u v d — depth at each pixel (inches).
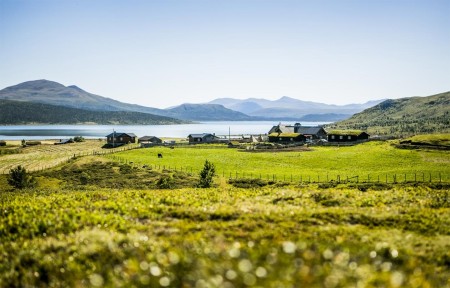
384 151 4345.5
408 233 878.4
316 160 4089.6
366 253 705.0
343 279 529.3
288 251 603.8
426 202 1189.1
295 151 5024.6
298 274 544.1
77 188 2832.2
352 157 4136.3
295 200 1202.6
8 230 921.5
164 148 5812.0
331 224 928.3
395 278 553.6
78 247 780.6
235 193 1395.2
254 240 801.6
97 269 695.7
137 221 973.2
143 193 1400.1
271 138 6939.0
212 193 1397.6
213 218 980.6
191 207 1087.6
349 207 1115.3
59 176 3752.5
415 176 2861.7
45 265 732.0
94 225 938.1
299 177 3122.5
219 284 510.3
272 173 3398.1
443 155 3949.3
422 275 637.3
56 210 1055.0
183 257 671.1
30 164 4835.1
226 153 4985.2
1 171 4350.4
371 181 2763.3
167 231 872.3
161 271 610.9
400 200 1229.7
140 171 3737.7
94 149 6766.7
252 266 569.0
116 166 4045.3
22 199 1427.2
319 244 762.2
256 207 1078.4
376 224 938.7
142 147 6146.7
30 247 806.5
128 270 649.0
